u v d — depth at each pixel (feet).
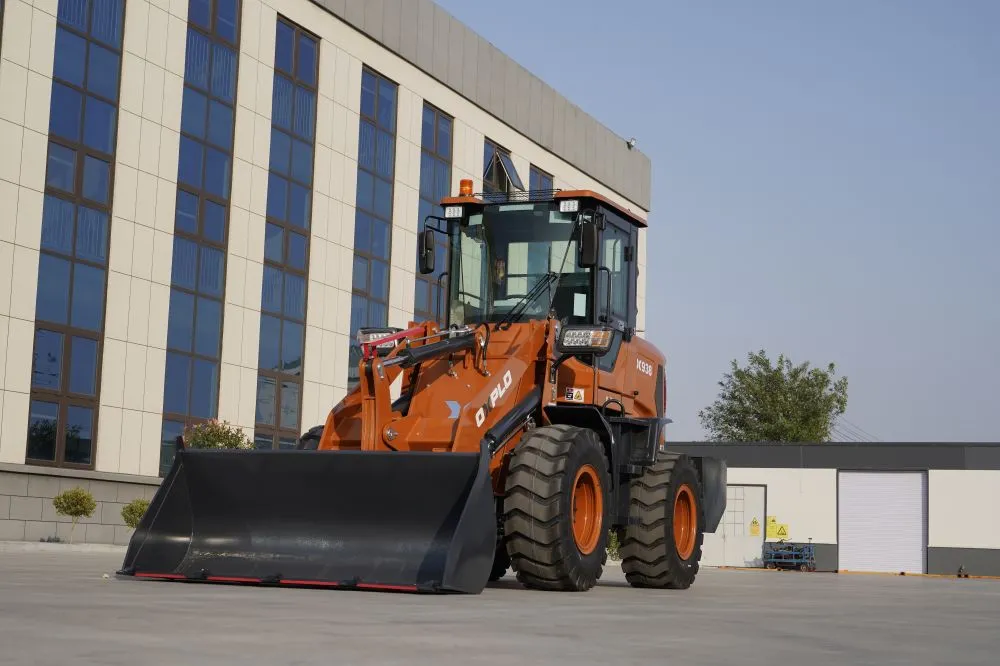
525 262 35.78
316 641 17.10
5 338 68.08
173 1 79.10
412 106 100.99
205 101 81.71
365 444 29.81
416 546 27.61
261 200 85.81
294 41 89.56
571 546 30.07
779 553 131.95
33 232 69.82
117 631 17.51
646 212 137.49
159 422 77.56
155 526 29.73
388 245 98.37
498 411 30.99
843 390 191.72
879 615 27.07
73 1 72.64
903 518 131.34
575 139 123.54
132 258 76.02
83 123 73.15
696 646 18.29
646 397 38.45
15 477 68.28
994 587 52.31
